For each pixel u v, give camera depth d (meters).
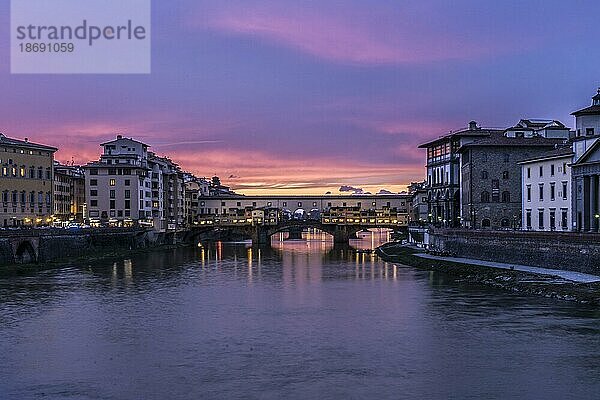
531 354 51.41
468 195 156.12
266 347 54.56
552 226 128.50
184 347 54.66
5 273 110.44
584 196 115.19
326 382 44.88
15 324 64.19
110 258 149.12
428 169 193.12
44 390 43.66
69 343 56.19
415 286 92.62
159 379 45.81
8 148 164.75
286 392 42.88
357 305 75.69
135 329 61.88
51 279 102.94
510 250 110.56
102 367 48.81
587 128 129.38
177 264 137.62
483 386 43.84
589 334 57.56
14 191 166.12
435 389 43.31
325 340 56.97
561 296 75.69
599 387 43.50
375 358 50.84
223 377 46.16
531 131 166.25
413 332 59.75
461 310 70.44
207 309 73.38
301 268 127.62
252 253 182.00
